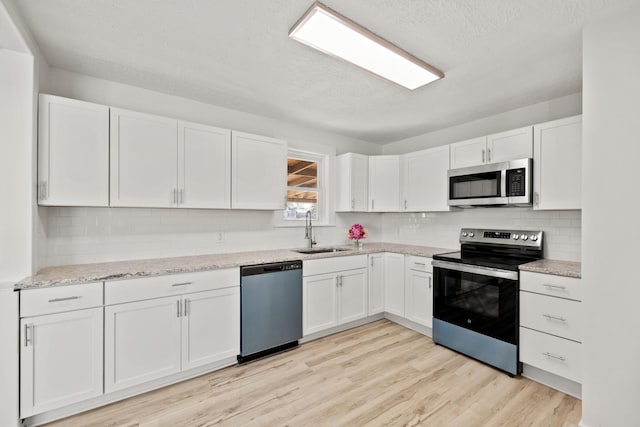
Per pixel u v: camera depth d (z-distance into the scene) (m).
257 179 2.94
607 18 1.61
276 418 1.83
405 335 3.11
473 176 2.90
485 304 2.48
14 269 1.82
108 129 2.18
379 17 1.62
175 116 2.73
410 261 3.22
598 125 1.64
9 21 1.52
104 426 1.75
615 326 1.58
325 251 3.30
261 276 2.57
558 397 2.04
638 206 1.52
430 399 2.02
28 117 1.85
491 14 1.59
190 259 2.61
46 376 1.74
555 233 2.64
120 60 2.12
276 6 1.55
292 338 2.76
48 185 1.96
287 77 2.36
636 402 1.52
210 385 2.18
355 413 1.88
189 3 1.54
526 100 2.75
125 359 1.98
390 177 3.77
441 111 3.05
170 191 2.44
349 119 3.33
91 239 2.37
